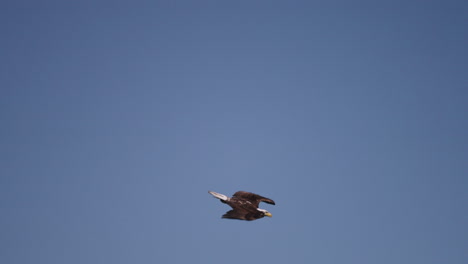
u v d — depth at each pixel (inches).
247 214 969.5
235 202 991.6
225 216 969.5
